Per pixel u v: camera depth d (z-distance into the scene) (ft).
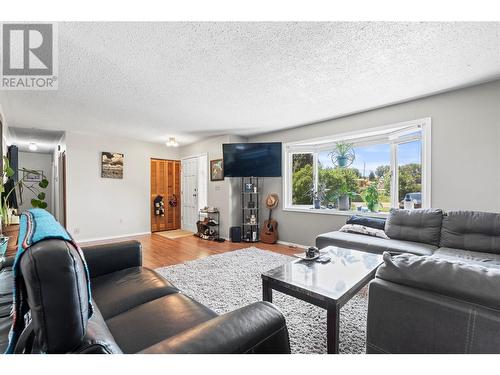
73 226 15.24
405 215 9.03
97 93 8.98
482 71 7.50
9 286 4.42
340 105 10.50
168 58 6.60
